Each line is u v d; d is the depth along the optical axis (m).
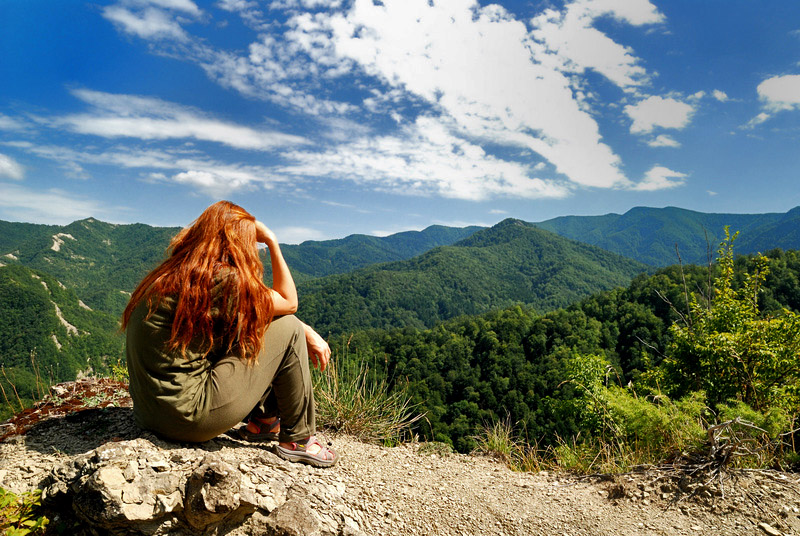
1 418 2.42
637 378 6.59
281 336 1.92
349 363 3.75
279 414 2.16
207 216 1.83
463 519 2.14
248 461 1.88
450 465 2.83
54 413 2.31
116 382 3.12
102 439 1.93
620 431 3.37
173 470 1.61
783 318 5.12
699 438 2.80
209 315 1.67
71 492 1.52
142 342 1.65
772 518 2.16
